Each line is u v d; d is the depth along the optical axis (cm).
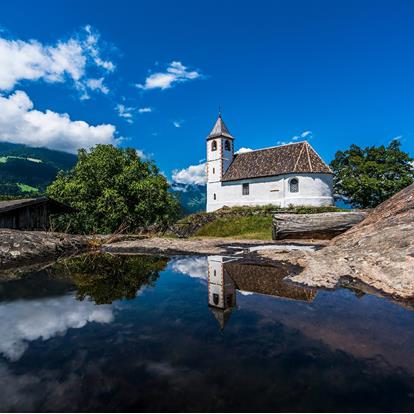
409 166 3472
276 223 1356
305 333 263
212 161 3609
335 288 433
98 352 222
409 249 518
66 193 2108
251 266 647
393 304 355
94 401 163
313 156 3069
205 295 394
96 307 337
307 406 160
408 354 223
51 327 274
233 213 2580
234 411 156
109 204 2112
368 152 3641
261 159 3388
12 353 220
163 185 2609
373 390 176
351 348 232
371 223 895
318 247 1009
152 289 429
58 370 195
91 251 969
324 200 2920
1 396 167
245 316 309
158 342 240
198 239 1514
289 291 419
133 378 187
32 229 1244
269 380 185
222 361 210
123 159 2375
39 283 461
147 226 2283
